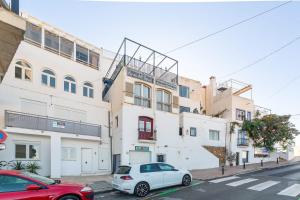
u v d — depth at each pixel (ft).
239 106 111.34
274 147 113.60
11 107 59.41
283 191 43.34
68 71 72.43
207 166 91.97
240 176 64.69
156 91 83.56
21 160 57.93
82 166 70.59
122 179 41.29
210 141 98.84
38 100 64.85
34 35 66.59
